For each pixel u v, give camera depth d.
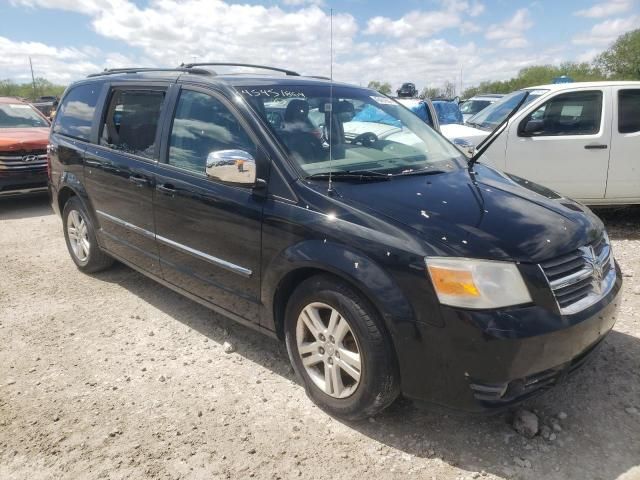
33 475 2.48
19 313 4.22
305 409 2.94
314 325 2.81
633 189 6.27
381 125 3.70
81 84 5.00
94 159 4.39
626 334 3.67
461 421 2.81
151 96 3.94
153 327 3.97
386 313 2.42
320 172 3.00
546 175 6.38
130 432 2.77
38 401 3.04
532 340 2.30
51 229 6.93
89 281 4.90
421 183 3.06
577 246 2.62
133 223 4.05
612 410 2.87
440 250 2.38
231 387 3.17
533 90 6.98
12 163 7.98
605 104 6.18
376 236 2.52
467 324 2.29
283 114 3.28
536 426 2.69
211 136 3.38
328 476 2.45
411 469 2.49
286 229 2.83
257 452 2.61
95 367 3.41
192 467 2.52
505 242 2.46
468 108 17.81
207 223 3.30
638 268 5.01
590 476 2.41
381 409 2.66
